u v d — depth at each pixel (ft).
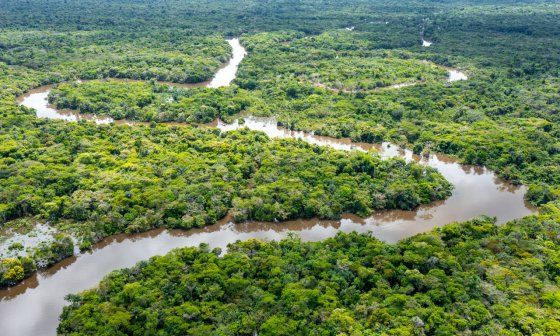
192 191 422.41
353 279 324.60
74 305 310.86
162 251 379.14
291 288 311.68
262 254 348.18
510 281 320.91
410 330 278.05
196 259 344.49
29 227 397.19
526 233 374.63
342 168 470.39
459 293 307.78
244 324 287.69
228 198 422.41
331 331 282.15
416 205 438.81
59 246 365.81
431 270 328.70
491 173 499.10
